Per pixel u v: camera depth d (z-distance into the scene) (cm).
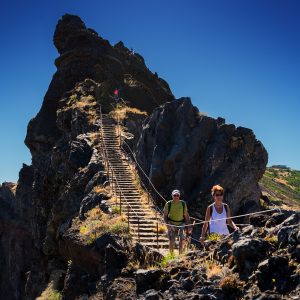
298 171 9444
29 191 5669
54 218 2820
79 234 1717
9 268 6156
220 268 889
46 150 4700
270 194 5300
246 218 2419
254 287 762
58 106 4641
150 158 2681
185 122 2652
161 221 1862
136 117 4112
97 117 3881
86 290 1478
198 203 2389
